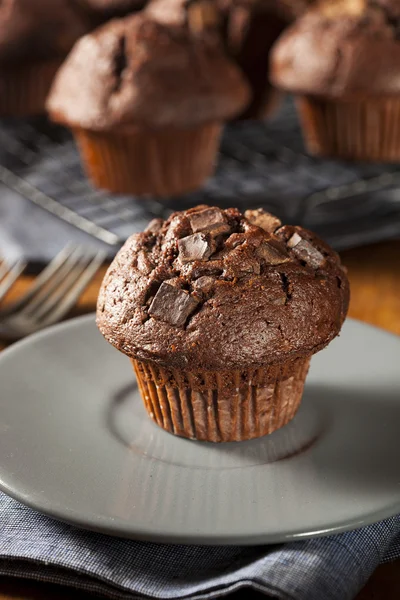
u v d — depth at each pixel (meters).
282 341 0.49
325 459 0.48
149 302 0.50
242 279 0.49
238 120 0.95
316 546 0.44
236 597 0.44
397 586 0.45
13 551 0.45
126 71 0.71
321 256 0.51
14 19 0.85
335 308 0.50
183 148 0.74
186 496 0.46
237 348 0.48
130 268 0.51
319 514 0.45
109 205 0.76
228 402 0.50
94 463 0.48
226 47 0.89
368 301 0.65
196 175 0.77
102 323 0.51
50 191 0.79
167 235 0.51
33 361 0.54
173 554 0.45
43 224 0.73
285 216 0.72
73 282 0.63
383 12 0.75
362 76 0.73
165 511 0.45
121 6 0.91
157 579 0.44
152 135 0.72
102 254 0.65
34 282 0.65
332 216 0.74
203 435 0.50
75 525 0.45
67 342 0.55
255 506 0.45
